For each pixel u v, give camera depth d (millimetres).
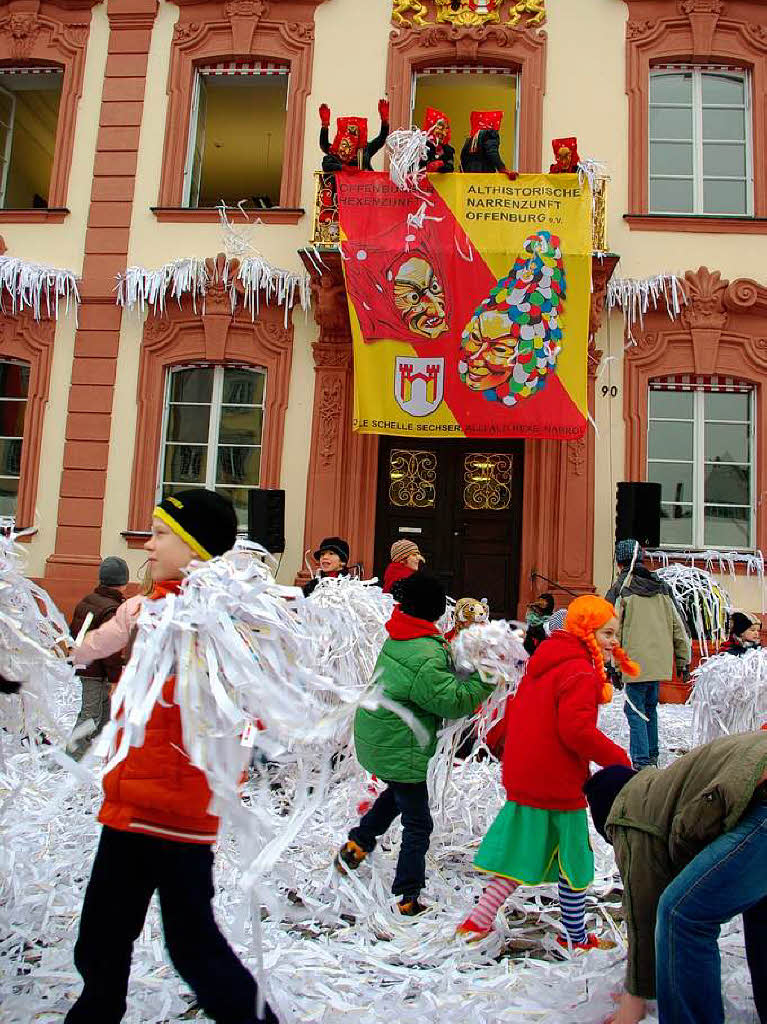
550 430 9805
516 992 3002
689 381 10719
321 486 10695
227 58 11742
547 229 9914
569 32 11375
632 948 2695
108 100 11773
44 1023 2645
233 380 11242
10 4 12156
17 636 2836
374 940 3428
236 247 11125
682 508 10648
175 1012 2799
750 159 11266
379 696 2691
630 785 2836
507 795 3543
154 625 2367
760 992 2783
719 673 5730
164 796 2271
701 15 11234
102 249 11414
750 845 2439
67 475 11055
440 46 11422
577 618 3584
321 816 4637
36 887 3639
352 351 10836
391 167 9969
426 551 10984
